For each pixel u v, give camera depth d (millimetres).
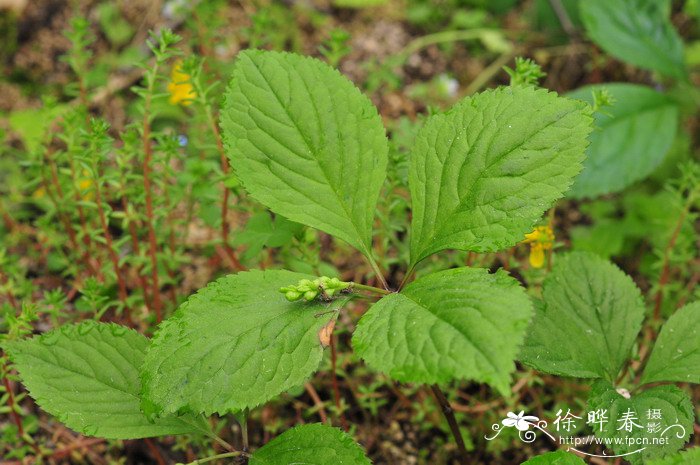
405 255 618
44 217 640
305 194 503
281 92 507
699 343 521
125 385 510
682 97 777
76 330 513
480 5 902
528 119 487
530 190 480
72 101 771
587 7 725
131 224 622
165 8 835
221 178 583
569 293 538
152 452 596
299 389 597
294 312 482
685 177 606
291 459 497
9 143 757
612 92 690
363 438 621
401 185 598
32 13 858
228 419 612
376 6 904
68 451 600
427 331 451
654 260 689
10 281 612
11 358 504
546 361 516
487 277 462
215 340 475
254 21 691
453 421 534
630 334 536
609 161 672
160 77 568
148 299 625
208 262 685
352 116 508
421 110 812
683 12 873
